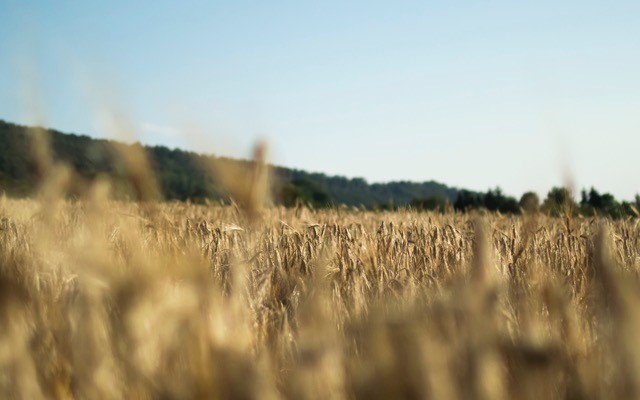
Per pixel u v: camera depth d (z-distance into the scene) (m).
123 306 1.43
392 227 5.16
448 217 8.05
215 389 1.37
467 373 1.27
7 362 1.58
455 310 1.38
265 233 4.77
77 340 1.58
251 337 1.93
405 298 2.32
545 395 1.40
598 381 1.48
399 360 1.24
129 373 1.48
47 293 1.93
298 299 2.75
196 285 1.47
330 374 1.45
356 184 107.50
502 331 1.71
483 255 1.45
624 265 3.53
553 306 1.89
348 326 2.02
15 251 2.17
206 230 4.62
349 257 3.81
